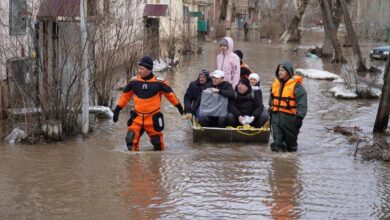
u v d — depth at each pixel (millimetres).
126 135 10125
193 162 8680
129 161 8656
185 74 23125
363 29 63781
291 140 9570
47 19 10398
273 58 34906
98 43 12492
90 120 11828
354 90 17078
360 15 65625
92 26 11969
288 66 9375
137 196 6910
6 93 11727
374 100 16375
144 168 8242
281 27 65750
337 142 10602
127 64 13930
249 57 35250
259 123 10625
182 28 35906
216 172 8117
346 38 49250
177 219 6148
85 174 7852
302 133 11375
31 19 10422
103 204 6590
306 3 59969
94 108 12469
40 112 10484
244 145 10078
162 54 27266
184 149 9695
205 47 45031
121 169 8164
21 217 6137
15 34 11453
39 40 10602
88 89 10969
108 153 9211
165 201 6738
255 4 97375
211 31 63781
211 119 10641
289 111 9445
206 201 6773
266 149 9766
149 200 6766
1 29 11242
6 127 10906
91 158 8812
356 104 15555
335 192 7262
